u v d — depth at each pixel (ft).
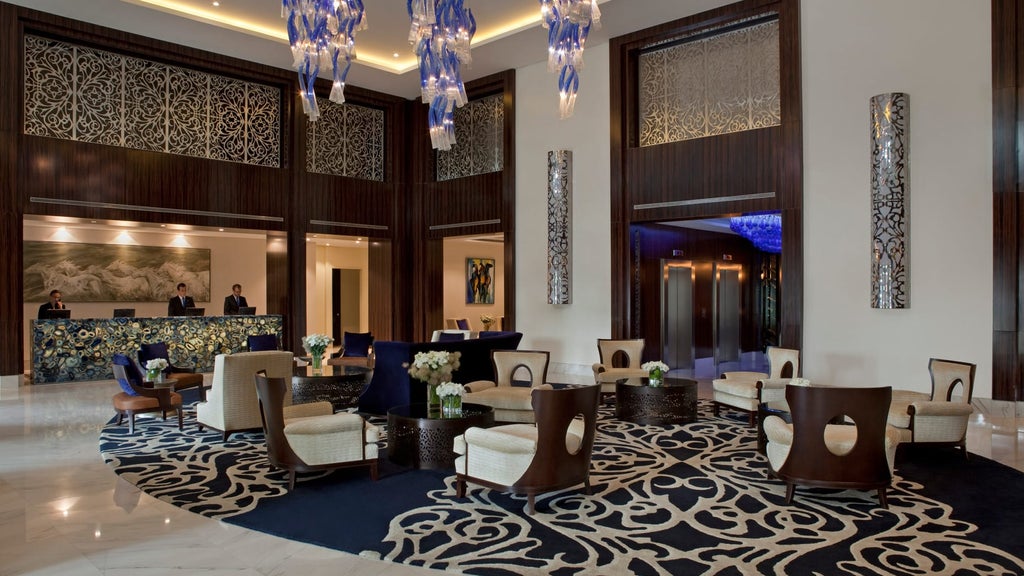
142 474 17.63
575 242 37.96
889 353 27.73
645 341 37.22
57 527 13.67
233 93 40.16
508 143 40.96
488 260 63.82
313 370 25.96
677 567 11.69
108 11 32.53
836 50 29.25
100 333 34.88
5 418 25.32
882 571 11.53
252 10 33.96
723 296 44.62
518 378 39.34
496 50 37.58
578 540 12.98
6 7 31.83
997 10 25.41
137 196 35.96
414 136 46.32
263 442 21.43
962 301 26.16
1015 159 24.99
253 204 40.16
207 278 51.57
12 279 32.14
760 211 31.19
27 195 32.58
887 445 15.15
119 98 36.04
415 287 45.98
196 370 37.52
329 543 12.78
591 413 15.43
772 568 11.66
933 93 26.89
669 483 16.96
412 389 24.76
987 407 25.52
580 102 37.86
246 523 13.88
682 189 33.81
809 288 29.81
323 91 43.27
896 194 27.09
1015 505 15.17
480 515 14.44
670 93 35.06
